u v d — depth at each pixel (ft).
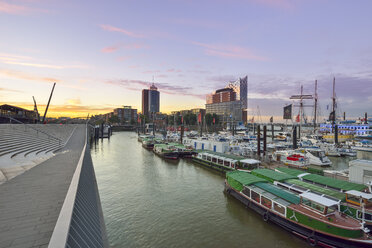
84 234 33.76
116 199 99.35
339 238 59.26
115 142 377.71
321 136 296.30
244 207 90.63
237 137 351.46
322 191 79.82
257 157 167.32
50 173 64.69
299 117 261.85
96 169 159.22
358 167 100.89
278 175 102.22
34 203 40.40
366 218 66.39
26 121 281.33
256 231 72.49
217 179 132.87
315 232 63.77
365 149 205.16
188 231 72.49
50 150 129.39
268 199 78.74
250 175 103.24
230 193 101.91
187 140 272.51
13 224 32.22
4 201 41.11
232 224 77.00
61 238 23.97
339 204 68.69
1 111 231.50
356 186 84.84
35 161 86.79
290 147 238.68
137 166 170.60
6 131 127.95
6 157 88.43
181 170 156.87
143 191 110.52
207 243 65.77
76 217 34.40
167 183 124.26
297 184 89.04
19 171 69.00
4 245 26.84
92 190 69.92
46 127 220.43
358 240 56.95
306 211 68.23
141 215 83.61
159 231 72.33
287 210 71.41
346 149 211.82
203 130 608.19
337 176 118.93
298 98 258.78
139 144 342.64
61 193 46.06
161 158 206.59
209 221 79.20
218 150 209.77
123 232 71.51
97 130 420.77
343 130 339.36
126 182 125.90
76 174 53.36
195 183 124.36
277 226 74.95
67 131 276.00
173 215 83.76
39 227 31.68
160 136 430.61
